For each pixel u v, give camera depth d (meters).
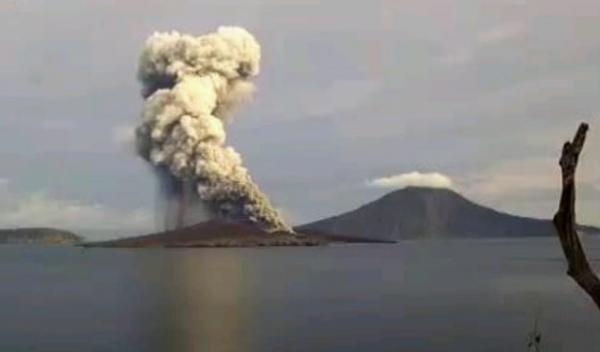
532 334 12.56
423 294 148.75
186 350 77.75
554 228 4.63
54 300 142.38
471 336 84.62
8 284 185.88
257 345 79.62
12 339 87.06
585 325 91.56
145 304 132.88
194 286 173.88
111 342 84.31
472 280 186.50
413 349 75.75
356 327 94.81
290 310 119.19
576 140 4.58
